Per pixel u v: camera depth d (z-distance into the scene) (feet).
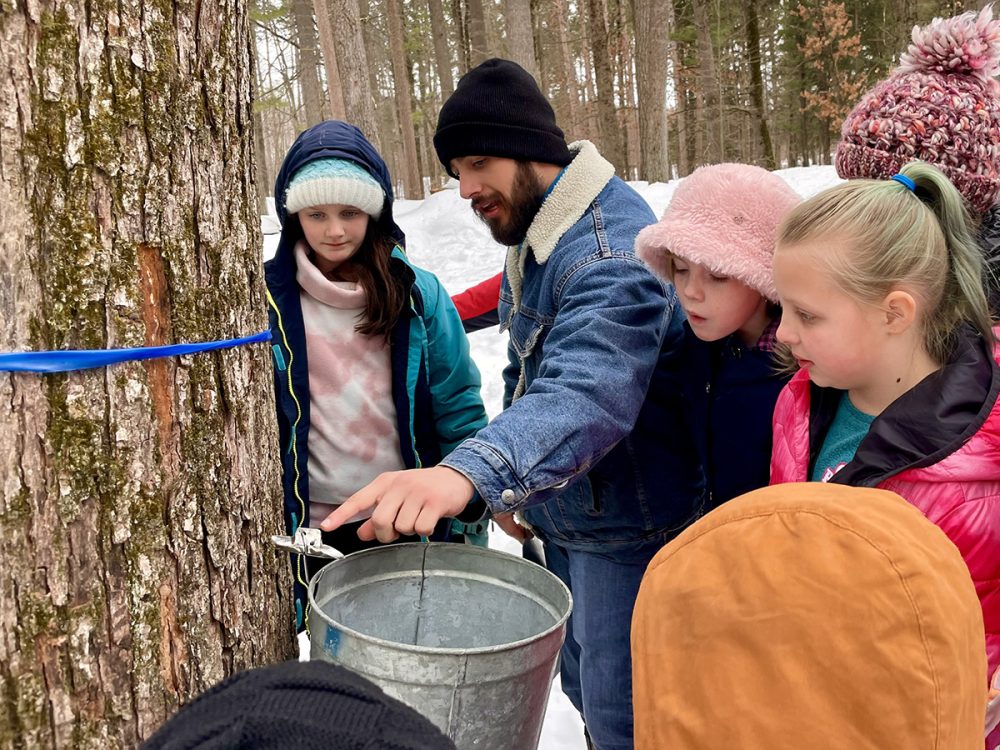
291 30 57.72
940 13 47.19
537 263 5.87
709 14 71.31
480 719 3.31
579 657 7.06
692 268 4.94
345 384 6.42
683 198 4.96
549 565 7.13
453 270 30.25
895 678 1.96
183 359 3.36
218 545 3.57
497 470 3.95
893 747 1.97
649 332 4.84
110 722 3.11
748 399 5.43
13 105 2.81
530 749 3.71
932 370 4.04
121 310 3.11
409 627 4.47
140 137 3.15
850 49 68.59
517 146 5.57
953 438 3.68
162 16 3.21
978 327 4.01
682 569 2.31
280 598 4.12
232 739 1.85
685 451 6.04
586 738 7.11
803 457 4.64
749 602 2.12
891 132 5.01
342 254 6.29
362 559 4.13
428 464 6.80
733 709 2.09
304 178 6.01
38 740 2.92
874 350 3.97
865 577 2.04
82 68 2.96
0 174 2.79
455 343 6.78
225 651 3.62
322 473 6.48
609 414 4.42
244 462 3.77
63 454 2.97
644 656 2.37
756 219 4.76
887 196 3.95
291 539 3.79
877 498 2.34
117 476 3.12
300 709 1.93
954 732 2.00
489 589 4.39
